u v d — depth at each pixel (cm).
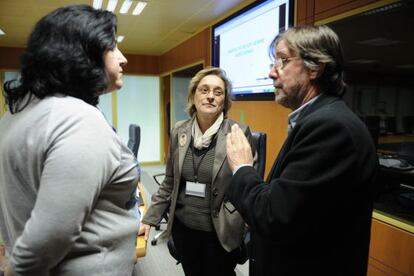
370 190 82
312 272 85
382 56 184
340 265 83
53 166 63
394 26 175
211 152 149
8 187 71
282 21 271
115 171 75
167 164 171
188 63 524
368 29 193
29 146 66
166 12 378
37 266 64
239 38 342
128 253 84
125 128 704
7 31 486
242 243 158
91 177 65
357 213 83
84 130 66
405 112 171
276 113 295
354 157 74
